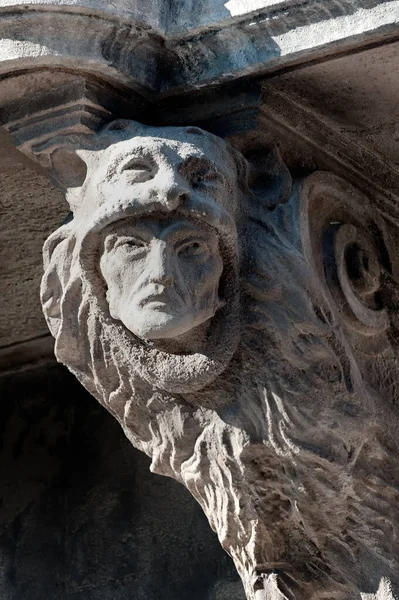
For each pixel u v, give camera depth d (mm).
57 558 6969
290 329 5434
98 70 5457
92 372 5738
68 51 5383
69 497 7043
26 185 6238
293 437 5461
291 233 5551
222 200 5383
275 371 5453
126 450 7027
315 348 5453
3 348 7211
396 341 6016
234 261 5426
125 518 6934
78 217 5562
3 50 5402
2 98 5613
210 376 5449
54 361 7211
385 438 5707
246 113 5594
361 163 5980
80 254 5441
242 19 5395
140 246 5320
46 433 7168
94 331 5637
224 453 5535
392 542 5676
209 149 5398
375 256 5945
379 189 6070
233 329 5445
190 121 5672
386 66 5453
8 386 7234
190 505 6855
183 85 5590
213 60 5535
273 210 5594
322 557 5703
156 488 6930
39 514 7059
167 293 5258
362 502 5625
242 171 5562
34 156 5676
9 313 6969
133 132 5469
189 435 5617
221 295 5453
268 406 5457
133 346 5516
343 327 5719
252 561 5746
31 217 6445
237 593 6652
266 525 5660
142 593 6797
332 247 5777
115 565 6875
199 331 5457
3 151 5965
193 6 5461
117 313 5402
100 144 5500
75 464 7082
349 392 5504
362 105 5695
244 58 5477
